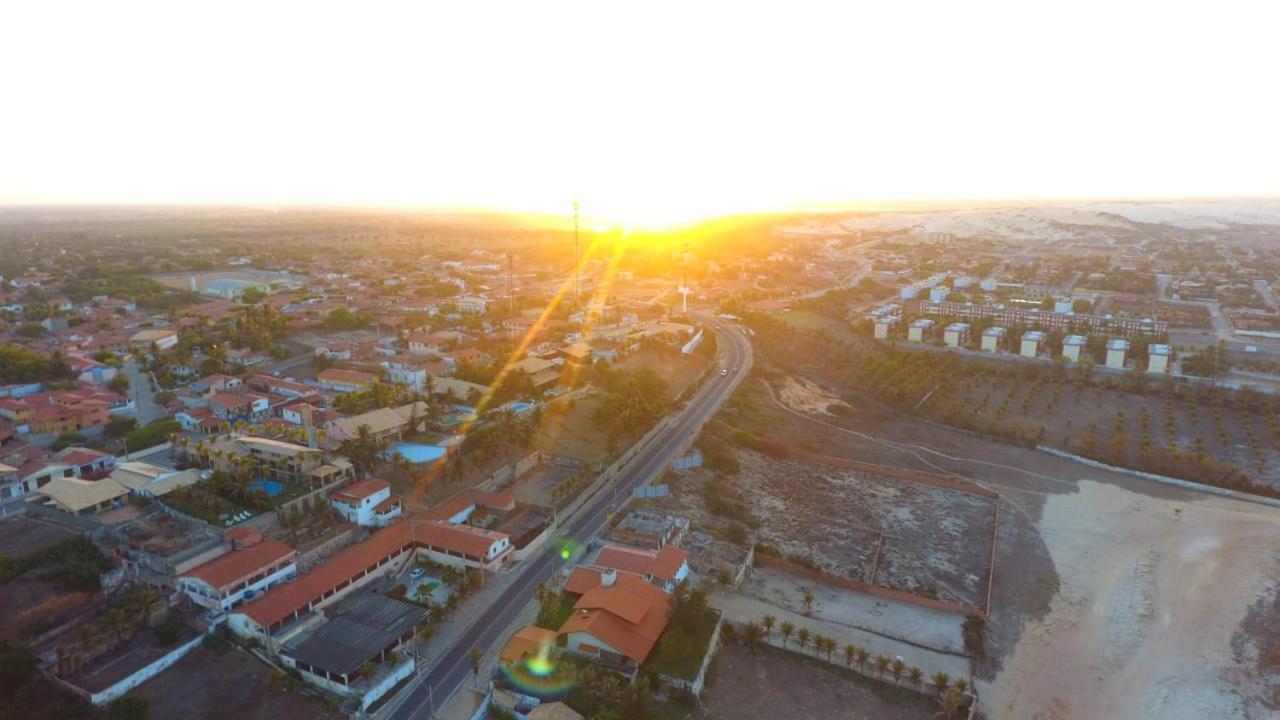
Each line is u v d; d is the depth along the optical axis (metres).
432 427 166.25
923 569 129.75
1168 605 120.44
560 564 121.62
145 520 117.50
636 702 86.38
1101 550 137.75
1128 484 166.38
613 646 95.38
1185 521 148.62
